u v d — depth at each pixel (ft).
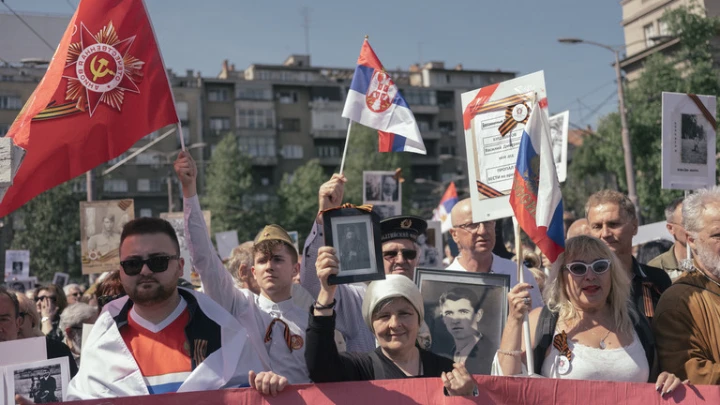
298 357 14.17
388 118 18.51
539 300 18.33
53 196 135.03
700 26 89.20
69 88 13.28
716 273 12.17
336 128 243.60
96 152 13.30
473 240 17.66
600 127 96.53
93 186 58.03
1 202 11.40
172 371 11.28
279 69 253.03
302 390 11.13
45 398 11.72
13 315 14.12
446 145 257.96
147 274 11.16
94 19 13.58
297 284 15.43
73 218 137.39
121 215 27.20
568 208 118.62
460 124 260.83
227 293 13.85
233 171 182.91
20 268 43.88
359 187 189.78
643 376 11.86
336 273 10.95
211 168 185.47
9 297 14.12
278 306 14.56
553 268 12.53
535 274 19.38
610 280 12.12
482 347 13.96
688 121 18.88
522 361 12.34
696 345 11.91
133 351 11.37
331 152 245.24
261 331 14.14
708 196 12.48
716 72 87.97
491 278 14.37
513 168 13.92
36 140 12.95
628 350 11.93
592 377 11.77
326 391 11.16
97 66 13.47
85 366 11.36
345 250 11.08
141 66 13.78
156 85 13.80
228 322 11.79
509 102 14.10
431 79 265.54
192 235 13.44
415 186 252.83
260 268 14.53
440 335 14.11
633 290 14.87
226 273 13.93
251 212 182.70
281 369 14.05
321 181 193.67
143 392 11.05
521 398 11.24
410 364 12.16
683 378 11.81
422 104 256.52
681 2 117.70
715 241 12.10
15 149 11.15
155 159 212.23
